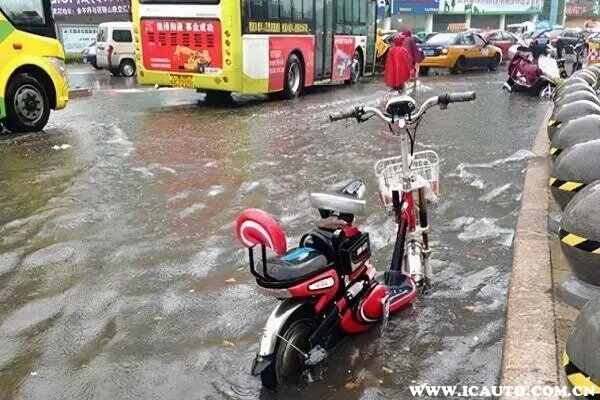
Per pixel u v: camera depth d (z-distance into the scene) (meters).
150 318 4.36
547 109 14.23
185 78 14.93
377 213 6.55
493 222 6.26
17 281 4.96
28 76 11.20
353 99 16.58
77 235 5.96
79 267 5.23
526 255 4.98
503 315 4.35
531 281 4.51
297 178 7.99
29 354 3.92
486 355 3.85
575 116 7.19
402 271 4.52
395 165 4.51
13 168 8.52
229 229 6.11
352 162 8.87
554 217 5.70
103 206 6.84
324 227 3.69
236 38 14.27
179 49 14.80
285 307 3.41
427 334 4.10
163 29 14.88
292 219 6.40
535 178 7.35
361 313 3.85
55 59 11.65
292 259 3.43
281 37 15.86
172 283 4.92
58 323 4.30
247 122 12.50
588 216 3.84
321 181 7.85
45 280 4.98
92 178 7.97
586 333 2.51
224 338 4.10
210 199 7.08
